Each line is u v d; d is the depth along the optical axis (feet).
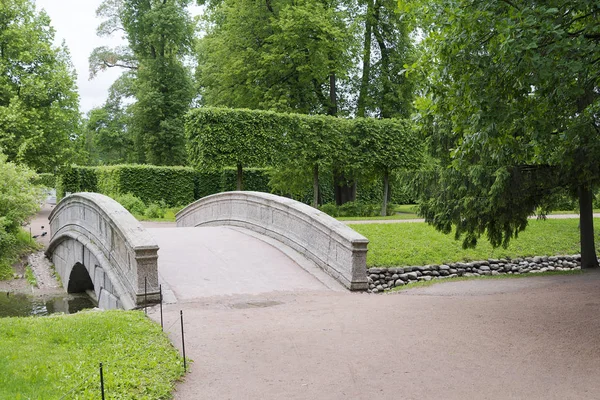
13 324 23.43
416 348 22.26
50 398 15.44
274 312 29.40
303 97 99.30
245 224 58.29
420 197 49.49
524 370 19.35
